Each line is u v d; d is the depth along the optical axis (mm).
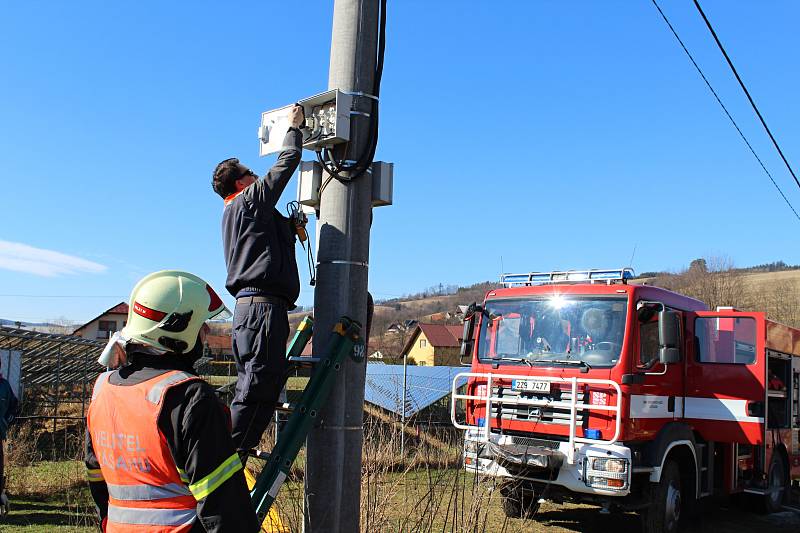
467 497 5855
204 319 2738
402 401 9594
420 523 4926
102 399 2602
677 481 8656
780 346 10164
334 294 4039
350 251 4086
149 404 2447
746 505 10727
